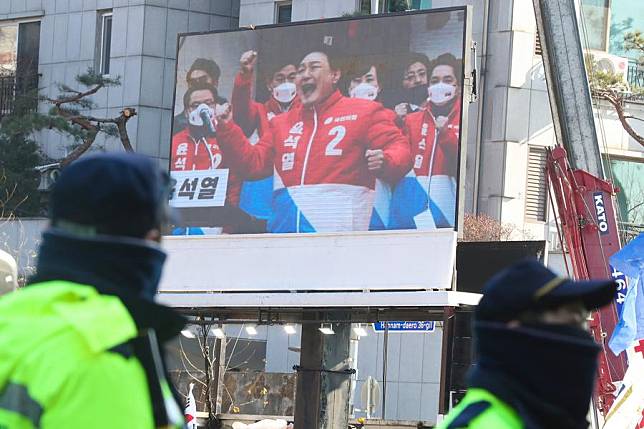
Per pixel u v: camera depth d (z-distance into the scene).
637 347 27.28
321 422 36.66
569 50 34.56
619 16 66.81
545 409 6.14
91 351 4.98
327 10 69.50
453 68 36.22
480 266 39.38
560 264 57.09
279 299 36.44
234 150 39.09
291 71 38.53
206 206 39.25
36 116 59.25
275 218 38.16
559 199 33.53
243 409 52.28
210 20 74.69
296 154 38.06
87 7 75.62
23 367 4.93
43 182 68.75
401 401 60.59
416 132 36.50
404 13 37.06
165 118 73.38
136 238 5.47
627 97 66.00
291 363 63.88
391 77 37.06
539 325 6.32
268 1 71.19
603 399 31.66
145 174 5.50
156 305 5.35
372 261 36.09
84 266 5.36
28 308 5.12
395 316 35.62
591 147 34.22
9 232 58.84
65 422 4.87
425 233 35.62
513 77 65.38
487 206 65.25
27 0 77.50
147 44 73.38
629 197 66.38
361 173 37.06
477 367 6.40
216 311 38.81
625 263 27.56
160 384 5.39
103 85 61.81
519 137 65.38
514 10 65.69
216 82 39.62
